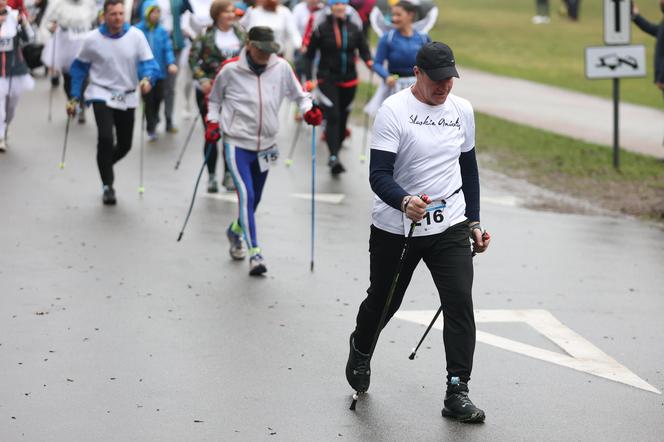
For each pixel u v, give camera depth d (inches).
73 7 1395.2
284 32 1401.3
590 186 1213.1
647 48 2854.3
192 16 1347.2
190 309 692.7
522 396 559.8
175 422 507.5
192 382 561.6
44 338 624.1
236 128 793.6
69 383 553.3
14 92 1224.2
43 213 949.2
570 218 1044.5
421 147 513.7
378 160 510.6
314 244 884.6
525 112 1811.0
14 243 845.2
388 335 654.5
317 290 749.3
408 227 514.3
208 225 935.7
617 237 964.6
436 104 515.5
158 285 745.6
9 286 729.0
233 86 792.9
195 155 1284.4
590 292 775.1
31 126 1414.9
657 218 1058.7
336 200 1072.8
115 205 996.6
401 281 533.0
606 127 1668.3
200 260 818.8
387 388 563.8
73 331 639.1
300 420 515.5
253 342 631.2
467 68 2442.2
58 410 516.1
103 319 664.4
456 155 522.6
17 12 1209.4
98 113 984.9
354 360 543.8
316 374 581.3
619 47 1291.8
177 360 595.2
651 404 555.2
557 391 569.3
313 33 1225.4
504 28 3289.9
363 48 1240.2
